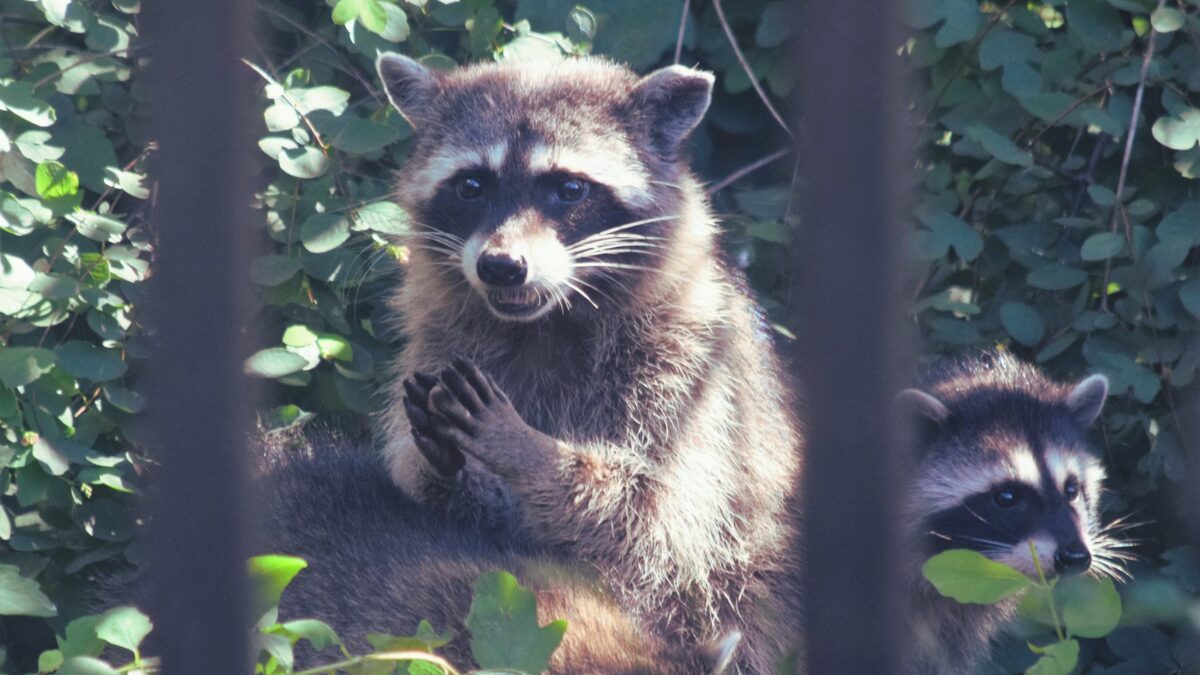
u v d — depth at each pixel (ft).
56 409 26.18
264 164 31.30
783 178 36.04
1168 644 27.53
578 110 27.71
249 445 15.93
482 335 28.04
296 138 28.40
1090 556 26.68
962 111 32.65
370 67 33.50
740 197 34.50
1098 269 30.60
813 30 13.39
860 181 13.55
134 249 28.02
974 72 33.17
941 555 19.62
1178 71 30.83
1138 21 31.37
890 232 13.70
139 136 30.55
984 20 32.58
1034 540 27.04
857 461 14.11
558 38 32.55
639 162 27.81
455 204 27.53
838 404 14.03
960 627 28.99
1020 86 31.24
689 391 27.43
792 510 28.37
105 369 26.45
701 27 36.32
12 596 23.03
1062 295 31.58
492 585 19.74
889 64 13.37
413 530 25.94
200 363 14.46
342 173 31.09
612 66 29.86
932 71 33.14
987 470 27.76
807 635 14.65
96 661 17.57
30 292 25.90
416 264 28.60
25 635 27.58
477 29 32.35
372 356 30.96
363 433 31.14
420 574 24.12
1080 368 31.45
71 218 26.66
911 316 31.12
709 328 28.04
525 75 28.58
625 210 27.40
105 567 27.66
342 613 23.67
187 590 14.83
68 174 26.23
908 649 27.22
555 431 27.68
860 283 13.76
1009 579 19.61
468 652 22.38
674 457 26.99
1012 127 32.48
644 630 24.71
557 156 26.94
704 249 28.66
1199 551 27.91
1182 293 28.60
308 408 31.07
